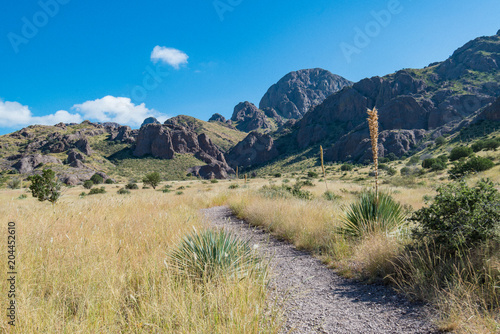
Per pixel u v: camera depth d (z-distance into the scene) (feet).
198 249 12.02
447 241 12.24
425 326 8.22
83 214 22.59
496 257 9.84
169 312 7.95
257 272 11.35
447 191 12.95
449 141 400.47
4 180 225.97
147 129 615.57
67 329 7.25
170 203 38.14
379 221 17.74
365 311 9.58
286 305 10.19
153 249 14.01
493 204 11.42
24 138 641.81
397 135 490.90
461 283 9.59
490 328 7.23
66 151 552.41
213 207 44.50
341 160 525.34
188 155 636.48
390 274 11.71
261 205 31.48
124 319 8.32
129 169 531.09
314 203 32.27
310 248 18.53
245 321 7.28
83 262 11.25
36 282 10.39
